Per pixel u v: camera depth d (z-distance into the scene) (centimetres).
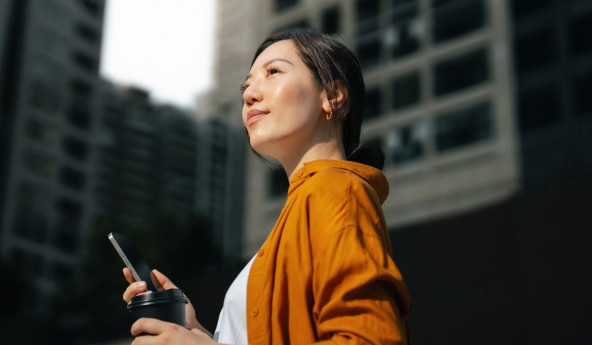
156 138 4678
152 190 4634
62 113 4778
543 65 2636
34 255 4462
